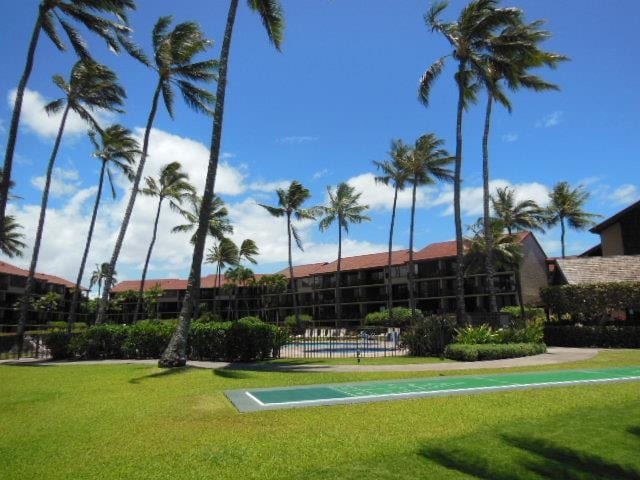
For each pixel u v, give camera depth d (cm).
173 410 916
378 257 6912
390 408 905
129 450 673
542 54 2714
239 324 1994
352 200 5466
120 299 8244
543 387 1123
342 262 7200
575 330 2692
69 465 619
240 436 729
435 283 6112
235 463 614
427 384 1203
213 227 4922
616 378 1273
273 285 7631
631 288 2581
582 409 895
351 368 1616
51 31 2248
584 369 1488
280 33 1997
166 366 1647
